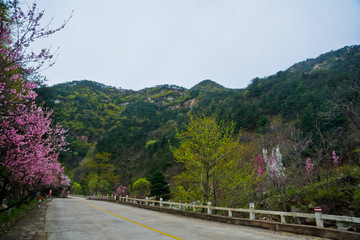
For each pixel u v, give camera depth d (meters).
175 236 7.61
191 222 11.63
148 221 11.77
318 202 16.52
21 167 9.55
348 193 15.86
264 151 19.72
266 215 17.95
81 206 22.66
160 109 190.00
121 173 45.62
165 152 56.69
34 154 9.84
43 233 8.05
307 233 7.76
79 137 138.75
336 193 16.08
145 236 7.59
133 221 11.66
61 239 7.06
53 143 13.36
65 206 22.33
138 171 54.44
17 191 15.90
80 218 12.72
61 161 35.16
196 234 8.03
